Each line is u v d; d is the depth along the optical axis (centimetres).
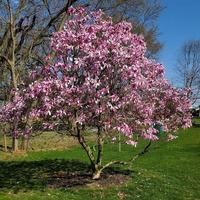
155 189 1552
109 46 1338
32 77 1388
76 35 1326
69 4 2775
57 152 2609
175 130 1662
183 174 1945
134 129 1472
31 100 1317
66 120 1389
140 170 1866
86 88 1309
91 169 1756
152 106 1521
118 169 1809
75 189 1472
